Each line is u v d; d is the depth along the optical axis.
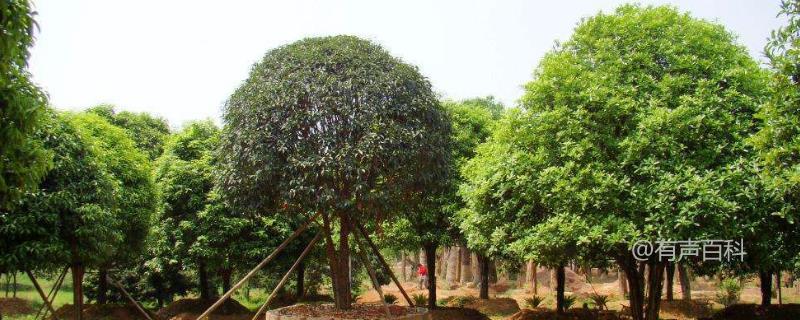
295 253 21.50
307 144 10.40
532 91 13.34
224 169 11.24
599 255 13.75
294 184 10.26
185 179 20.91
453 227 19.08
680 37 12.70
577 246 12.13
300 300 23.59
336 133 10.44
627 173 11.80
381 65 11.20
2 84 5.80
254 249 20.39
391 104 10.75
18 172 6.37
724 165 11.23
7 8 5.51
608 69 12.61
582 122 12.27
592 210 11.87
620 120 12.27
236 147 10.73
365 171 10.32
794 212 10.17
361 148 10.21
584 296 27.14
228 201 11.38
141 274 24.78
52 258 12.53
